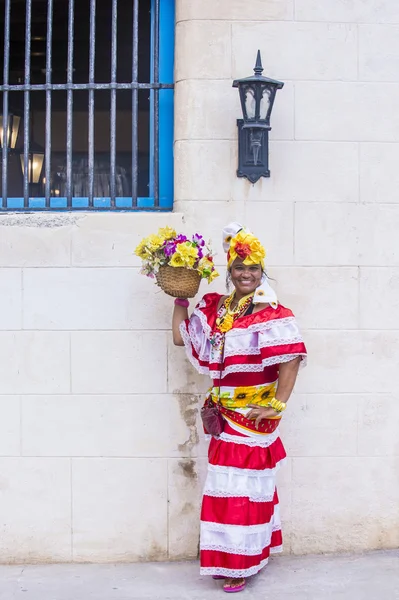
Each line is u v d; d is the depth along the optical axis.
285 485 4.29
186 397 4.25
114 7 4.39
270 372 3.81
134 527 4.26
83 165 4.88
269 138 4.25
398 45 4.29
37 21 5.07
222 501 3.78
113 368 4.24
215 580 3.99
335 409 4.29
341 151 4.27
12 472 4.25
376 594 3.80
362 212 4.28
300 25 4.26
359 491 4.31
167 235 3.87
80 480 4.25
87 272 4.24
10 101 5.00
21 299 4.24
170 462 4.25
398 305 4.29
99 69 4.99
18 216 4.25
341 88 4.27
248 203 4.24
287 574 4.05
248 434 3.79
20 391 4.23
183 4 4.24
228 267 3.86
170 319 4.25
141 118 4.76
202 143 4.23
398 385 4.30
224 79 4.24
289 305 4.26
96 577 4.05
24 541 4.26
